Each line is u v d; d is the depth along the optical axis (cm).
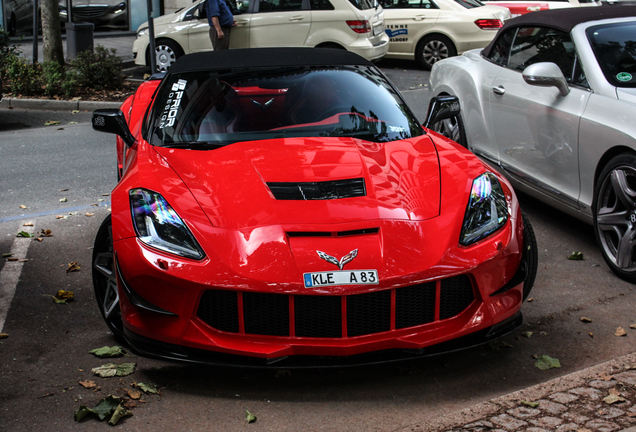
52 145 773
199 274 274
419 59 1315
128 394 285
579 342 335
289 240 280
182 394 288
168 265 279
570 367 312
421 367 312
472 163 349
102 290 340
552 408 261
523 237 321
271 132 376
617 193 400
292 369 310
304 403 282
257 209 295
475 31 1266
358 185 313
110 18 1803
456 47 1280
